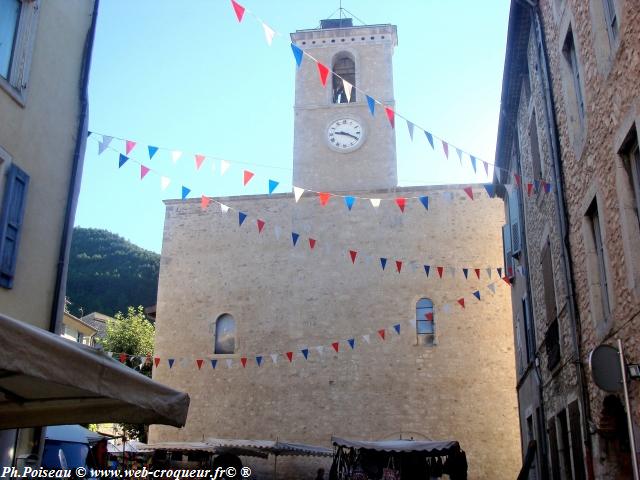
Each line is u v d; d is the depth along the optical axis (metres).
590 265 8.32
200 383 23.39
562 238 9.55
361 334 22.86
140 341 32.44
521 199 14.76
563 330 10.17
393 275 23.31
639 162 6.64
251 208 24.88
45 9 8.90
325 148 28.02
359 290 23.34
